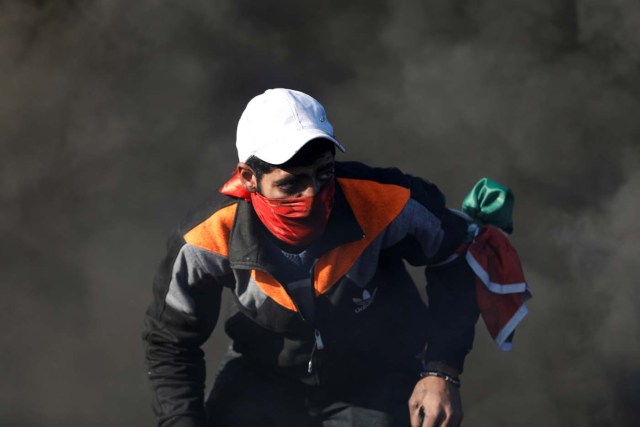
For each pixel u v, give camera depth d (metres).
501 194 10.78
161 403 10.24
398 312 10.15
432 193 9.83
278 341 10.17
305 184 8.87
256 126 8.92
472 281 10.37
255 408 10.62
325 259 9.44
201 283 9.74
